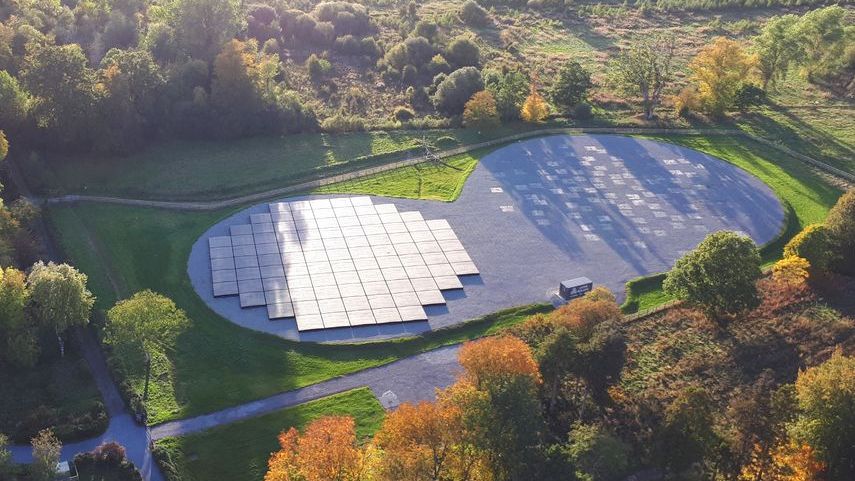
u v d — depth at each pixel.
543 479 74.38
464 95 167.25
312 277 114.88
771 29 182.88
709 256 105.12
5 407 88.69
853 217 118.06
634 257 124.75
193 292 110.06
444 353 103.69
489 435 76.19
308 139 153.62
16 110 133.12
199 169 140.25
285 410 92.44
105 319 102.19
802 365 101.31
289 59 185.00
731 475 80.94
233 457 85.56
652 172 149.62
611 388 95.94
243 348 101.38
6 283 93.38
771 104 181.12
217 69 149.25
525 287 116.50
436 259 120.75
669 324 109.75
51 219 121.94
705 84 171.50
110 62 146.00
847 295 114.75
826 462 82.25
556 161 151.88
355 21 199.75
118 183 133.75
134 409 89.38
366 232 126.44
